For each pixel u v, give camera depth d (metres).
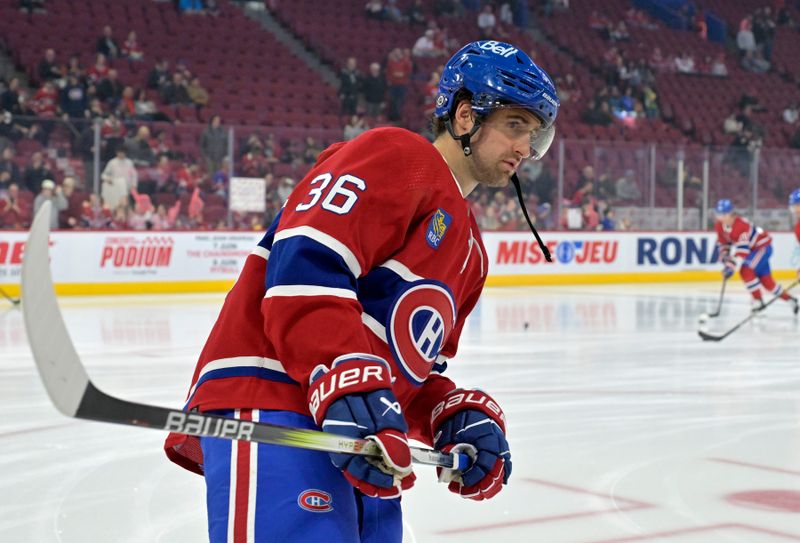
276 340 1.36
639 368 6.80
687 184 16.86
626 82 20.33
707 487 3.54
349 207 1.39
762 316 11.22
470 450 1.57
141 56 16.19
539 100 1.54
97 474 3.64
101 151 13.18
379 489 1.33
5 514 3.11
